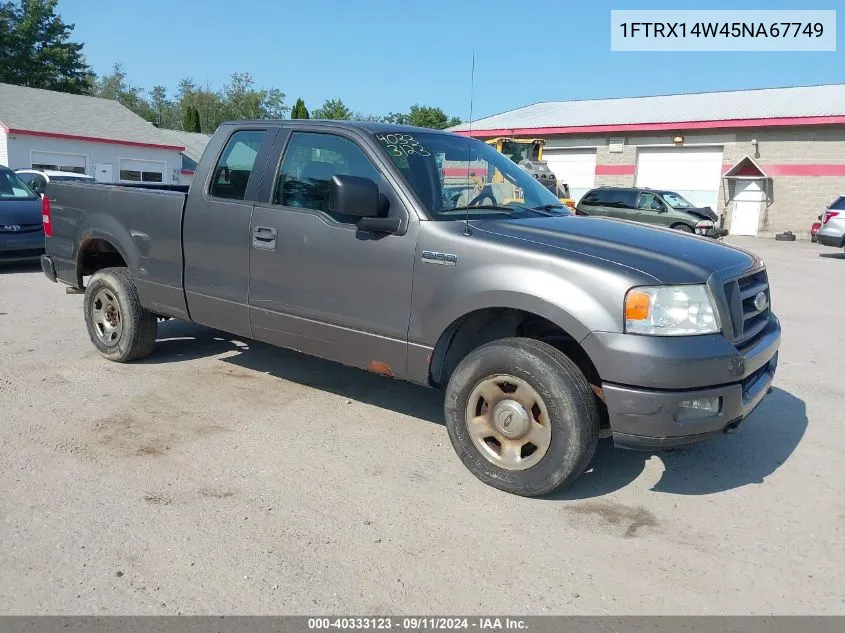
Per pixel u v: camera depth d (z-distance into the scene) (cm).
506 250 379
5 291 932
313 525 350
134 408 498
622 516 370
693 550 339
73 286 621
